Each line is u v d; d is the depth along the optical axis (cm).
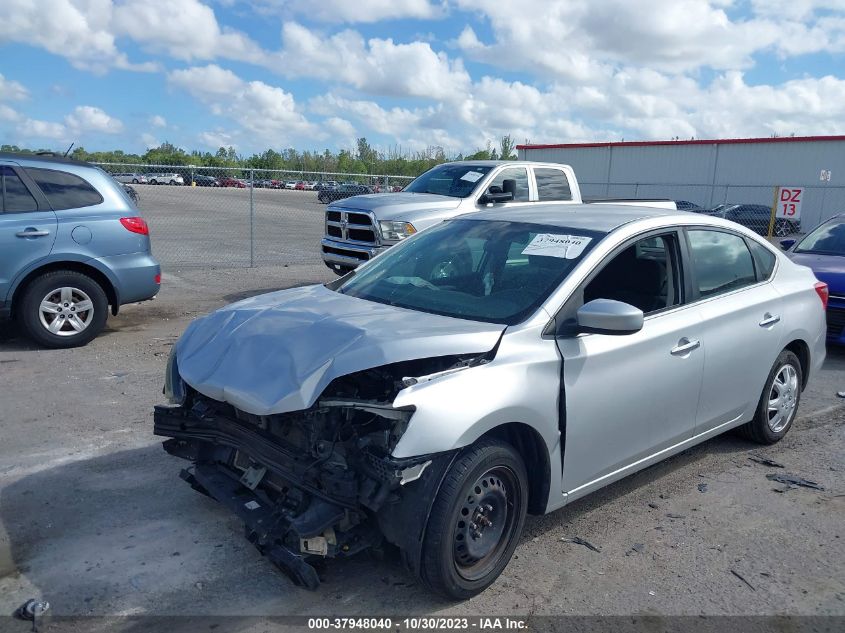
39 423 559
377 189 1805
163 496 445
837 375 786
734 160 3559
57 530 401
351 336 347
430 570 328
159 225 2183
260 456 350
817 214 3316
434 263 448
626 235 425
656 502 463
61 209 764
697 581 372
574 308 386
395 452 311
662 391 427
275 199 2591
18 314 764
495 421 337
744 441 572
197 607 337
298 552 334
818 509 459
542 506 378
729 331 475
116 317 955
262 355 352
